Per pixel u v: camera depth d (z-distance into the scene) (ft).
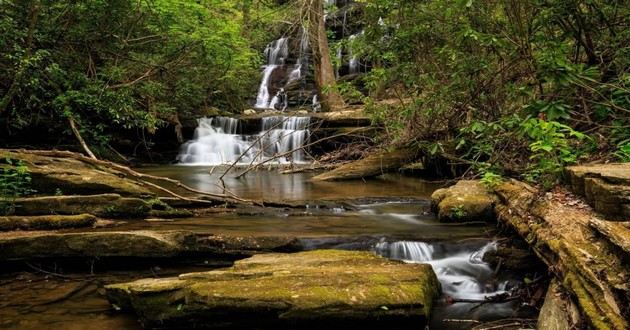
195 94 55.26
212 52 46.03
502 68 24.32
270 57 82.94
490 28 23.25
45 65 34.86
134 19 39.14
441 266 17.72
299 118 52.80
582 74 18.85
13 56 30.32
